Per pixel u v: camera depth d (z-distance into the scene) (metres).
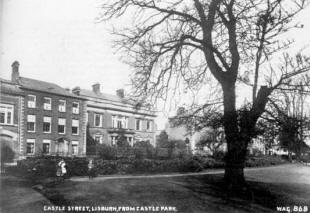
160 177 19.95
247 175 22.50
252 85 16.44
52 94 41.66
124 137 50.66
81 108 45.97
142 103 15.88
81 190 14.95
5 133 35.09
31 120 38.91
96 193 14.42
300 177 20.30
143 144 39.09
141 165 23.83
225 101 16.11
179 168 25.08
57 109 42.31
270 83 15.81
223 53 17.08
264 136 15.58
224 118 16.14
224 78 16.20
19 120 36.75
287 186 17.77
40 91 40.03
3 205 12.62
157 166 24.25
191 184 16.73
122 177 20.50
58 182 16.84
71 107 44.41
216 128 16.92
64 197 13.68
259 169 26.44
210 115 16.48
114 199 13.39
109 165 22.72
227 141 16.12
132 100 15.92
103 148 31.28
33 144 38.69
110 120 53.34
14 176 19.09
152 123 60.34
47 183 16.59
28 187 15.87
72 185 16.17
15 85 37.38
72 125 44.38
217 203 13.84
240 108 16.27
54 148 41.22
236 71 16.28
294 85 15.19
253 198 14.88
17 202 13.02
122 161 24.05
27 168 19.25
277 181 19.55
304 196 15.46
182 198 13.95
